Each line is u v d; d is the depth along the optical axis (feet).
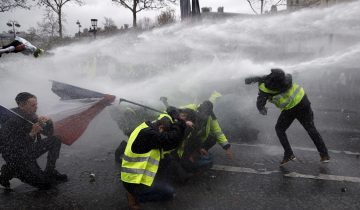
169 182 15.57
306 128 17.57
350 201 14.25
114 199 14.19
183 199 14.19
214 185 15.51
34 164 14.80
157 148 12.38
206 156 16.66
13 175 14.67
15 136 14.37
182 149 15.89
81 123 16.47
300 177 16.47
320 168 17.58
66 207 13.57
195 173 16.40
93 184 15.51
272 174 16.79
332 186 15.57
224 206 13.69
